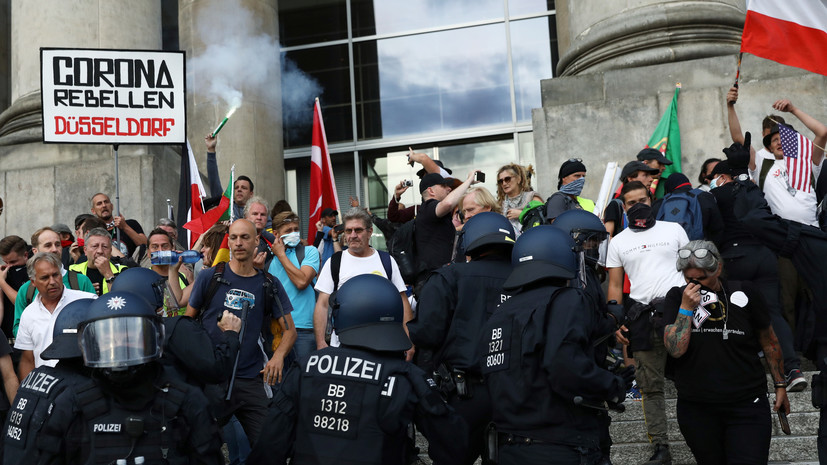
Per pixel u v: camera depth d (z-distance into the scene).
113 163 11.39
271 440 3.87
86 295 6.29
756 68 9.62
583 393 3.83
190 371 4.17
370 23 16.83
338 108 16.61
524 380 3.91
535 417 3.89
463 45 16.36
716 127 9.42
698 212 6.96
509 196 7.65
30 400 3.77
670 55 9.88
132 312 3.70
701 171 8.52
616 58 10.13
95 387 3.75
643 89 9.81
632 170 7.39
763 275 6.88
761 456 4.84
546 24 16.09
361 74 16.67
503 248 4.79
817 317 5.16
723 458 5.01
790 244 5.25
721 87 9.52
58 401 3.74
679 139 9.38
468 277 4.69
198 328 4.25
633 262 6.13
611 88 9.89
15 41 12.50
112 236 9.09
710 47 9.88
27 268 6.64
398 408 3.78
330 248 8.54
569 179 6.83
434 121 16.22
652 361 5.85
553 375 3.80
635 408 6.51
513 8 16.28
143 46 12.38
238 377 5.46
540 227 4.20
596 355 4.32
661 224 6.17
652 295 5.99
